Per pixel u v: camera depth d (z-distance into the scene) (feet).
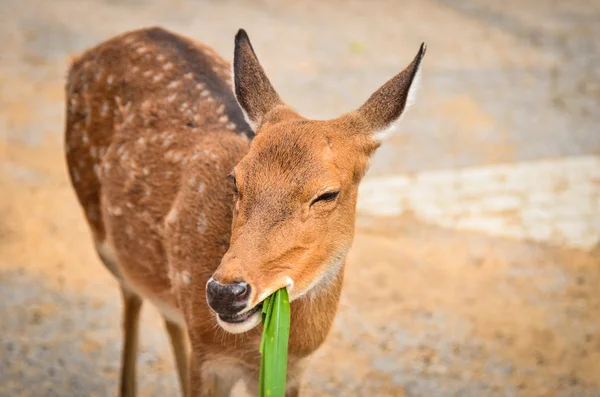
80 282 26.94
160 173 18.11
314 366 23.49
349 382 22.93
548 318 25.93
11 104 39.45
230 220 16.30
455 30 52.16
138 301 21.02
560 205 32.71
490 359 24.04
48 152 35.32
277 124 15.26
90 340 24.25
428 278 27.76
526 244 29.99
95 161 20.01
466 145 37.60
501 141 38.09
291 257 14.20
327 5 56.29
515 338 24.98
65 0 53.93
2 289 26.20
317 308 16.19
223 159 16.99
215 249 16.34
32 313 25.18
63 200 31.78
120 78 19.72
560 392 22.70
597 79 45.44
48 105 39.75
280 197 14.23
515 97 42.83
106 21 50.29
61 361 23.25
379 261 28.50
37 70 43.34
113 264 20.74
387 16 54.44
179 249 17.06
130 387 21.35
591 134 39.11
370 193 33.19
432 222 31.22
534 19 54.60
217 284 13.28
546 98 42.83
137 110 19.06
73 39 47.29
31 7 52.24
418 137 38.22
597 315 26.13
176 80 18.98
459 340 24.82
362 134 15.42
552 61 47.78
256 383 17.08
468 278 27.89
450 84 44.06
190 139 17.95
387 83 15.71
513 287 27.48
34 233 29.37
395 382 22.99
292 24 51.85
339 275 16.35
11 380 22.35
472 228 30.94
